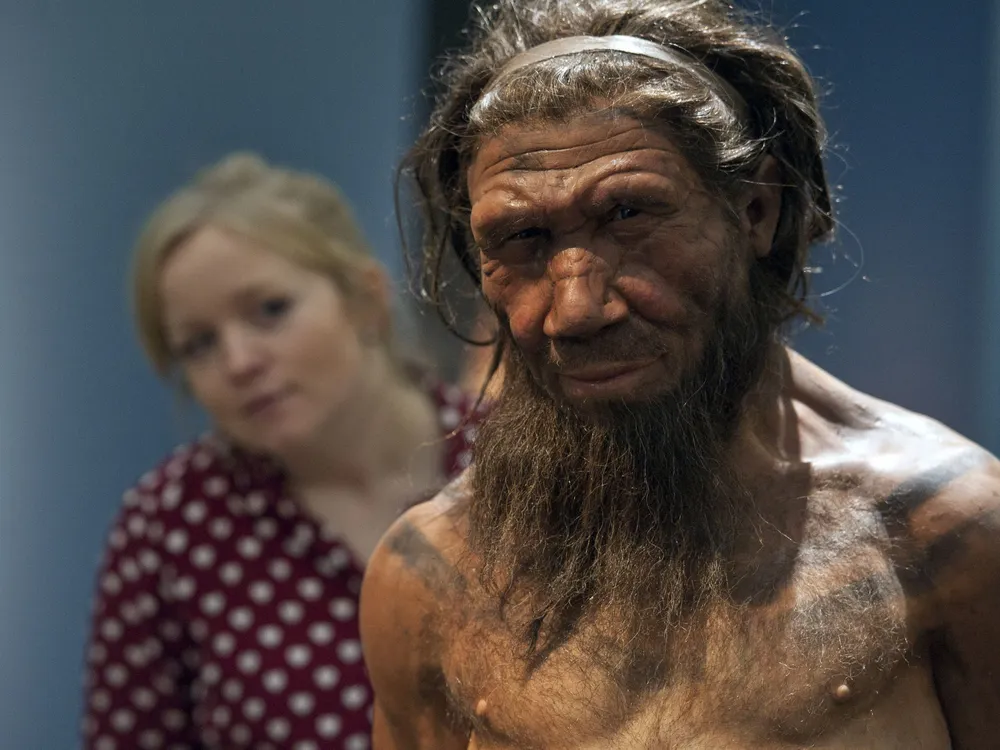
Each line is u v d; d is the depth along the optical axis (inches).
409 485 57.6
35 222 83.0
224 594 57.4
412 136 74.7
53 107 82.7
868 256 70.2
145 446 83.5
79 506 83.7
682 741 32.6
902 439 36.4
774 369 37.5
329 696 56.0
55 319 83.4
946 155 68.6
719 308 34.4
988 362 69.2
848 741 32.6
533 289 33.6
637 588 34.3
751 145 34.7
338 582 57.2
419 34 79.0
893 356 70.5
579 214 32.6
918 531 34.4
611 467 34.5
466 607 37.1
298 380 56.3
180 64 81.7
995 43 67.0
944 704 35.2
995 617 34.1
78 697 83.9
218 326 56.6
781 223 37.4
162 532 58.5
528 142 32.9
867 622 33.3
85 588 83.9
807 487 35.5
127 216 82.1
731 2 38.7
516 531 36.1
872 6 68.3
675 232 33.0
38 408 83.4
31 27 82.4
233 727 56.8
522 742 34.4
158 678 59.6
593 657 34.3
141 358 82.6
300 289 56.9
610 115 32.6
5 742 83.1
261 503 57.8
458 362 64.7
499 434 36.7
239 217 56.6
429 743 39.0
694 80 34.2
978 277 68.8
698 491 34.6
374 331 59.6
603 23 36.7
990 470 35.4
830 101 68.6
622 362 33.2
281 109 81.2
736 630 33.5
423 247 42.1
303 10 80.7
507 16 38.8
